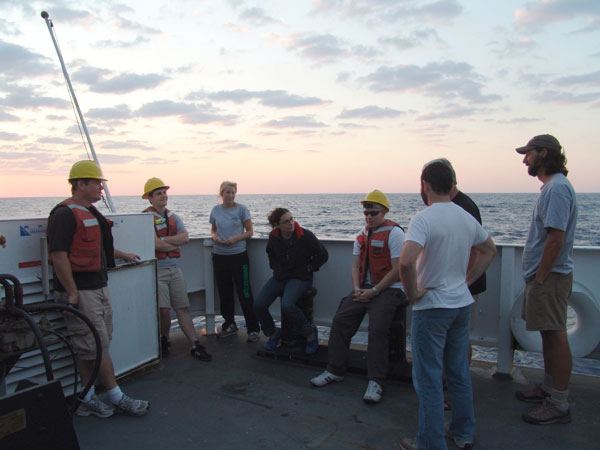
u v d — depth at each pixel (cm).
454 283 241
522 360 516
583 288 327
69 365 317
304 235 405
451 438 271
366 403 320
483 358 548
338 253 443
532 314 282
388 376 355
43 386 182
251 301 466
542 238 278
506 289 354
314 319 458
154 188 421
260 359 415
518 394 323
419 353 242
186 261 485
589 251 336
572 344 330
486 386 345
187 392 344
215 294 502
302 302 420
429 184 249
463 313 245
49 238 275
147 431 285
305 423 293
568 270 275
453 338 250
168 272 417
